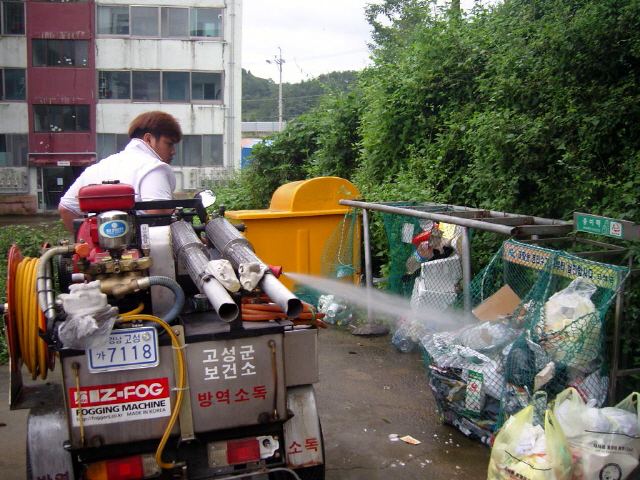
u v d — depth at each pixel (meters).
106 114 32.22
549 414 3.22
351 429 4.57
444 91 8.87
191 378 2.80
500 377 4.12
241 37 32.75
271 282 2.66
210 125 32.84
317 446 3.13
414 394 5.19
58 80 31.75
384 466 4.03
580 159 6.10
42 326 2.92
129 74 32.09
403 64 9.55
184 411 2.80
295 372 3.14
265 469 3.04
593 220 4.16
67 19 31.33
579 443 3.25
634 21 6.09
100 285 2.80
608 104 5.87
